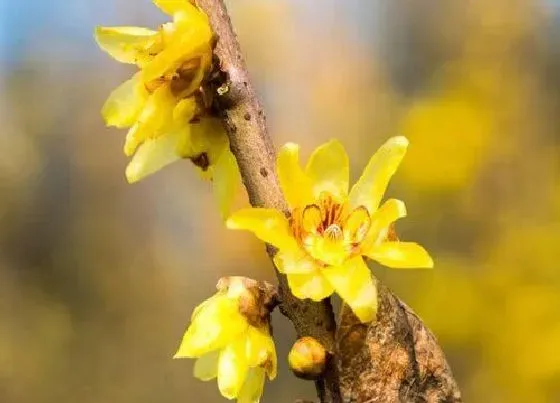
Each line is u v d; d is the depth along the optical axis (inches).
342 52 40.6
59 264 46.4
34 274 46.4
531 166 31.4
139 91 10.0
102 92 50.8
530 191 31.1
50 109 50.5
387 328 9.5
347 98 39.8
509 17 34.0
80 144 49.9
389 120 36.6
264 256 38.5
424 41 36.2
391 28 37.8
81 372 43.0
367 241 9.5
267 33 44.3
